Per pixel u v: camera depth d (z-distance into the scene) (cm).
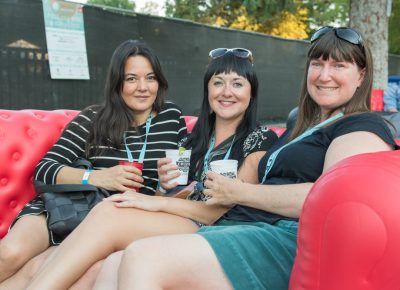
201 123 257
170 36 857
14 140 279
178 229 206
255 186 199
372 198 115
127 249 163
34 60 667
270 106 1157
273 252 174
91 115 276
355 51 199
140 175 247
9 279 226
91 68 734
